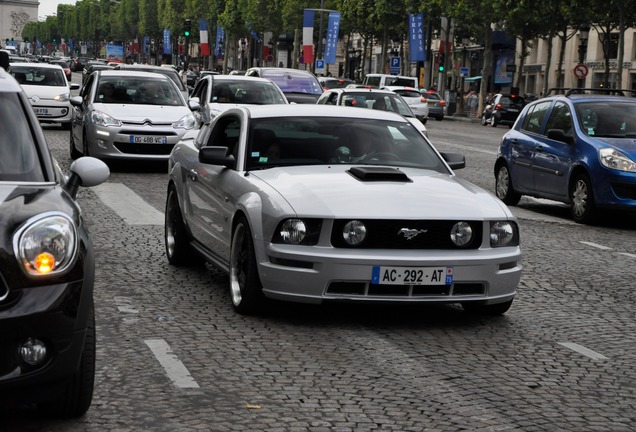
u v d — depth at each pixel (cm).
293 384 639
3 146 583
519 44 8125
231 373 660
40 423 551
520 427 570
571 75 7469
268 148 891
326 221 766
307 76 3516
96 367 662
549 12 5947
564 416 595
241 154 891
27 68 3309
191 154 1016
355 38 12138
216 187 900
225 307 857
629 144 1575
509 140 1811
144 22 16288
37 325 498
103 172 620
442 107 6631
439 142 3678
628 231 1530
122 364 673
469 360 716
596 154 1562
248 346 730
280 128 912
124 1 17975
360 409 593
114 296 891
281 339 754
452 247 785
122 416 566
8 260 499
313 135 909
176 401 596
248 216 804
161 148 2045
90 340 545
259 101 2353
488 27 6719
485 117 6159
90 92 2150
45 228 509
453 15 6838
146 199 1617
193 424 555
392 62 7906
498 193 1852
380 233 771
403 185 826
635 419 595
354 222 766
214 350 716
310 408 592
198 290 928
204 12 12712
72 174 618
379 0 8144
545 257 1216
